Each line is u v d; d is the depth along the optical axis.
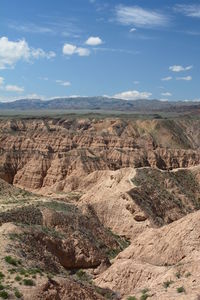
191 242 59.75
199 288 44.56
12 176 153.50
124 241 83.56
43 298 42.00
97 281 60.31
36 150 174.88
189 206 96.62
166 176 102.38
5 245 53.16
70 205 86.69
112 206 89.00
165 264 59.53
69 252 66.25
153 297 45.09
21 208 75.25
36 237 62.22
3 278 43.38
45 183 143.88
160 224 85.25
